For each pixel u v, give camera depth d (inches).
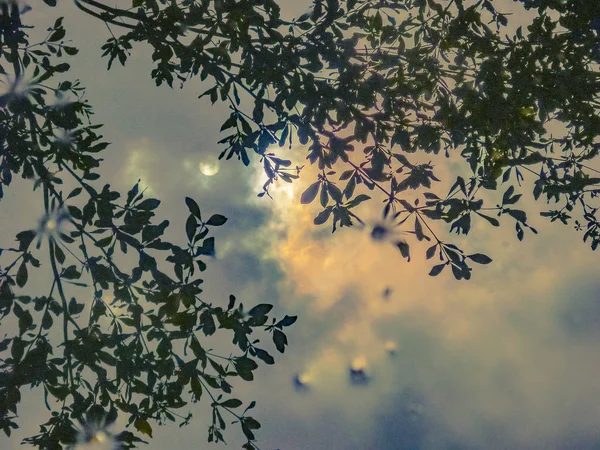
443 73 159.9
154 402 125.4
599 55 153.3
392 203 146.3
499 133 156.8
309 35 154.3
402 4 158.2
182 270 122.6
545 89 154.3
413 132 154.3
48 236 127.5
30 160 134.9
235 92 149.4
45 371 122.6
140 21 152.9
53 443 120.0
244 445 125.9
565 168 156.6
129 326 126.3
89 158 135.0
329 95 151.2
